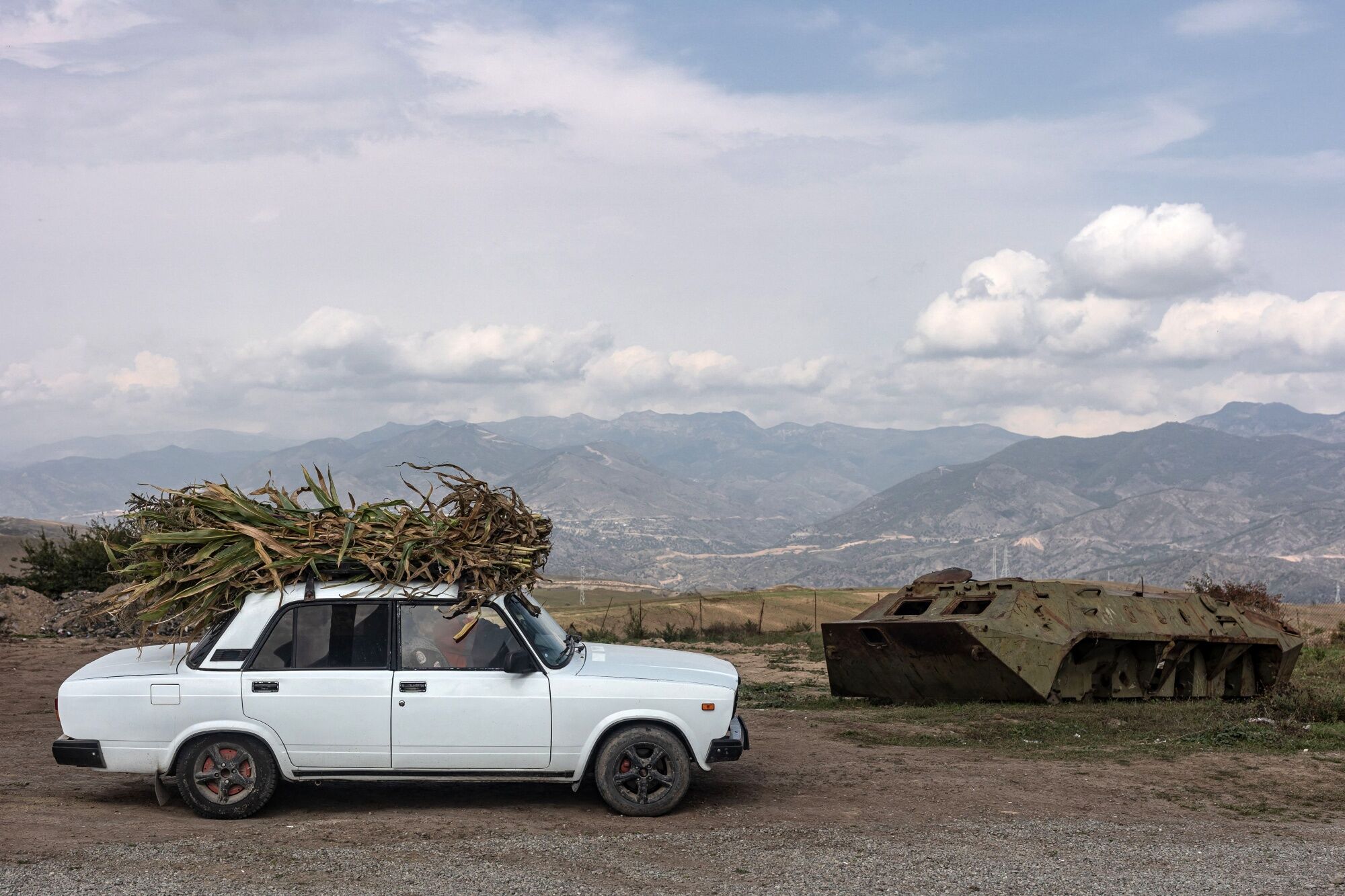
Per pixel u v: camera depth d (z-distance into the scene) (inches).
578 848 255.9
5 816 275.0
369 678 289.7
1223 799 341.1
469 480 304.7
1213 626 602.5
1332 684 637.9
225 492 305.3
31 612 955.3
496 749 291.0
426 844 257.6
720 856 251.4
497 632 297.4
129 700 286.4
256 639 291.9
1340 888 233.8
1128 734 470.0
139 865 231.8
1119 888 230.7
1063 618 554.9
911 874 238.5
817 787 346.6
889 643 569.3
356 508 308.5
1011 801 330.0
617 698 294.2
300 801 309.7
